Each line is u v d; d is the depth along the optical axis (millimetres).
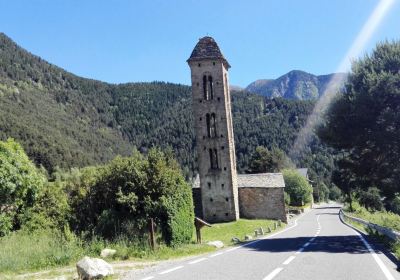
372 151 28328
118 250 15508
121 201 21578
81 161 146375
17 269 12633
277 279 9180
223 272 10359
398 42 28922
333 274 9914
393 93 25906
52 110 195625
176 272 10602
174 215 21094
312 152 173625
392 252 14305
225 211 51406
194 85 53312
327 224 41688
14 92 189375
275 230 37406
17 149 30438
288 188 92750
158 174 22469
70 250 14641
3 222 25531
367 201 72562
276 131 174875
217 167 52375
